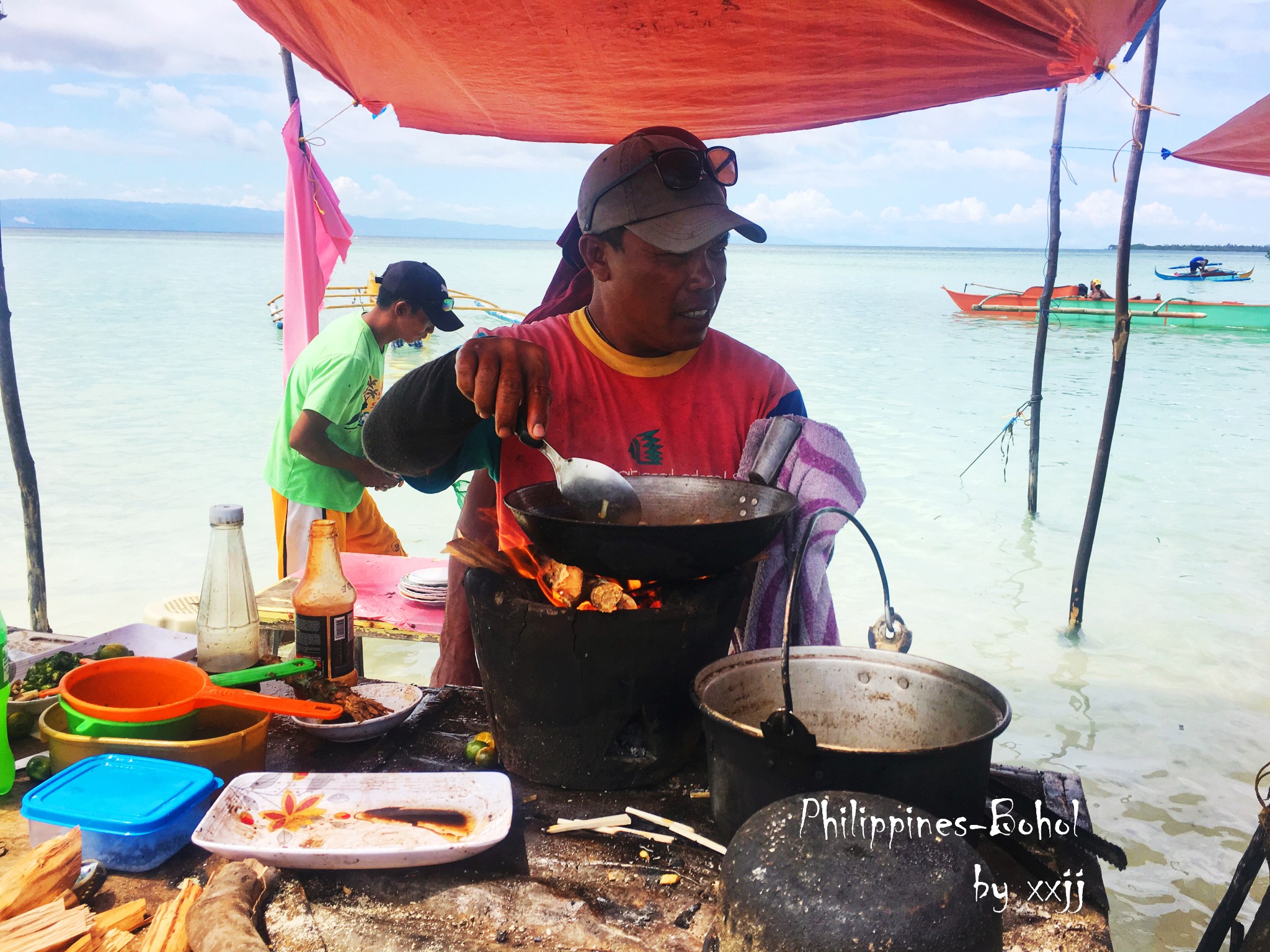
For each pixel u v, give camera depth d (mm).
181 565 6680
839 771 1209
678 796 1534
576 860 1355
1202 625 6270
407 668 5172
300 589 1916
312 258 5812
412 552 7086
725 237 2055
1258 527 8633
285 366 5867
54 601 5980
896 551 7715
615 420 2146
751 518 1526
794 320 27641
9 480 8711
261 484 8812
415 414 1687
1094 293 26156
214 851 1312
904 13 3379
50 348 17219
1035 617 6359
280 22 4223
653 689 1481
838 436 2080
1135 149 6516
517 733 1547
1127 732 4727
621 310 2062
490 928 1218
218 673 1853
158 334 19672
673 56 3932
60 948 1119
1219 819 3920
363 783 1506
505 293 34594
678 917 1238
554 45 3893
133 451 9875
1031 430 8812
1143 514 8977
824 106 4555
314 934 1204
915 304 36625
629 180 1929
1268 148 6367
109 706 1661
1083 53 3543
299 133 5719
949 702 1469
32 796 1373
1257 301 43750
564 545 1411
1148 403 14680
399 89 4770
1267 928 1825
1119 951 3072
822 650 1564
